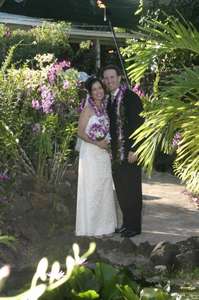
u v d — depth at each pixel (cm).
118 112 813
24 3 1513
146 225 895
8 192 813
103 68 825
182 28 663
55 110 915
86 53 2080
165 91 626
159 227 885
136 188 827
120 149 815
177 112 611
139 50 701
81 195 817
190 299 594
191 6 1484
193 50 661
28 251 732
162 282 650
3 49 1452
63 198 870
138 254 740
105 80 818
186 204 1037
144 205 1023
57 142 924
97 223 822
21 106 923
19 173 863
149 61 686
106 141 816
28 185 851
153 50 678
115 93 818
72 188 898
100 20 1518
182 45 661
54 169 895
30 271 685
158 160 1359
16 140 851
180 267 701
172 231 866
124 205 830
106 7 1451
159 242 801
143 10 1492
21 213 789
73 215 858
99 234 823
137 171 825
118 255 735
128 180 823
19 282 646
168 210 993
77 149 852
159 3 1505
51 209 822
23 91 911
